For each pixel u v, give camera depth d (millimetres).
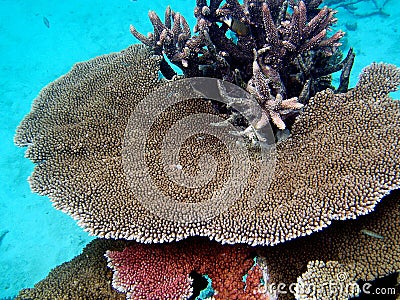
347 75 1092
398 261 777
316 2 1088
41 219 1863
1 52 2842
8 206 1923
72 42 2848
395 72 964
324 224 741
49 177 903
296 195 797
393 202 846
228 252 868
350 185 770
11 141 2234
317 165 830
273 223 769
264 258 857
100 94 1107
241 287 844
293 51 908
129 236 777
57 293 886
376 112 887
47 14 3162
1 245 1768
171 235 778
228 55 1012
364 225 833
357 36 2252
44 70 2668
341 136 867
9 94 2512
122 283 820
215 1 977
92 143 972
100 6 3119
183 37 1021
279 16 960
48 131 1028
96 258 961
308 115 929
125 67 1182
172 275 836
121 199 831
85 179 885
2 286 1630
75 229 1825
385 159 788
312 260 827
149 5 2994
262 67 946
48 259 1719
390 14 2336
